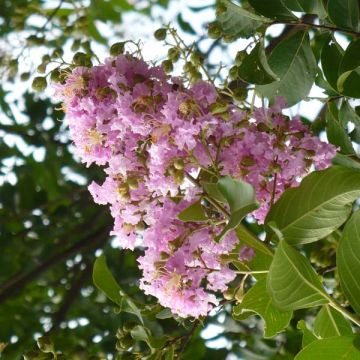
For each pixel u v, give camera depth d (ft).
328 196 2.94
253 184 3.09
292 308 2.96
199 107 3.07
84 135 3.18
